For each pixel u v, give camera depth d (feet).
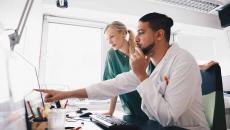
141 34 3.69
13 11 3.14
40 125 2.43
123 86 4.18
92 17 8.91
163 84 3.43
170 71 3.48
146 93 3.14
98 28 9.48
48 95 3.44
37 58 6.94
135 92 5.27
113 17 9.00
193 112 3.26
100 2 8.30
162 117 3.00
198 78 3.31
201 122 3.30
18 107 1.93
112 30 5.67
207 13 10.62
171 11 9.77
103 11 8.32
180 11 10.03
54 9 8.00
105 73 6.17
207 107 3.51
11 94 1.73
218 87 3.30
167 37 3.83
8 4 2.83
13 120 1.70
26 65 2.74
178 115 2.95
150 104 3.10
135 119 3.94
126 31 5.84
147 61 3.68
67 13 8.41
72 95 3.74
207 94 3.56
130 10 8.83
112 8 8.50
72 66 8.68
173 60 3.50
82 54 8.93
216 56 11.68
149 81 3.24
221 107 3.22
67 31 8.98
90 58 9.09
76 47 8.90
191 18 10.21
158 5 9.51
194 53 11.45
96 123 3.26
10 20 2.97
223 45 11.23
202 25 10.43
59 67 8.54
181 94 3.04
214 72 3.39
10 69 1.83
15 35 2.52
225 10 10.15
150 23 3.65
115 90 4.17
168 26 3.83
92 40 9.32
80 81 8.68
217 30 10.99
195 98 3.30
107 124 2.83
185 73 3.19
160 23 3.68
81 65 8.82
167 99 3.12
